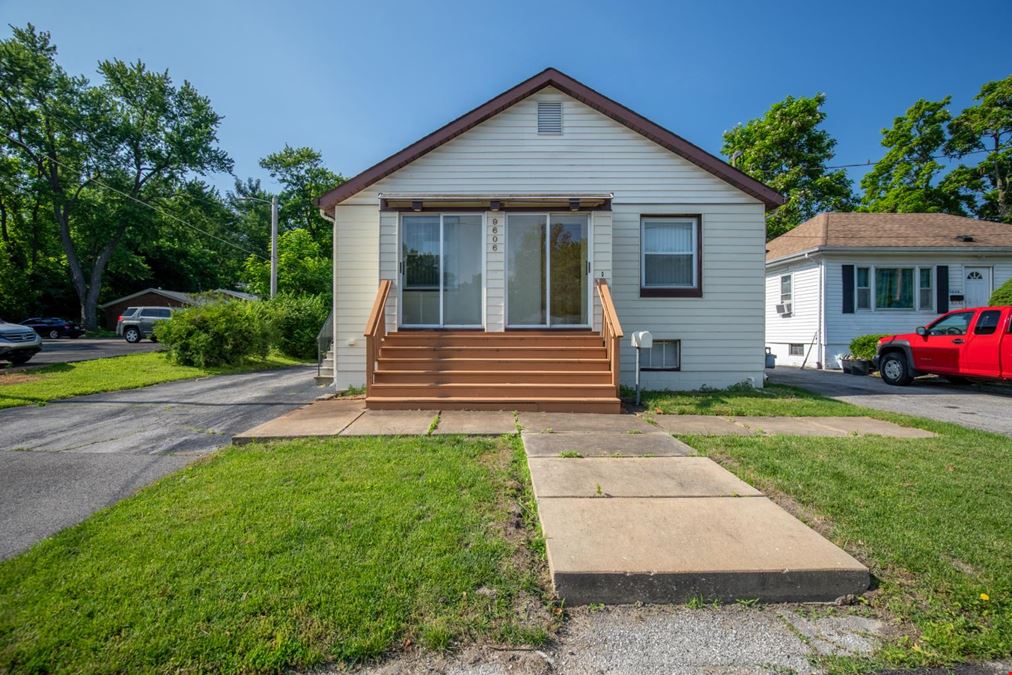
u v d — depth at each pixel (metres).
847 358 13.31
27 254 35.41
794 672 2.09
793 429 6.07
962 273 14.55
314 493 3.76
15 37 29.30
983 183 24.77
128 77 32.28
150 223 33.62
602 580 2.57
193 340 13.28
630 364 9.44
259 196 46.06
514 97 9.38
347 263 9.38
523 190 9.45
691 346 9.44
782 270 16.62
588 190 9.45
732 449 4.98
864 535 3.12
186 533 3.08
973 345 9.28
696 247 9.52
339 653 2.12
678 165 9.46
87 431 6.21
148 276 39.94
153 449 5.36
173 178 34.88
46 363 13.20
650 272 9.60
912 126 24.86
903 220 16.50
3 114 28.94
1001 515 3.39
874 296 14.65
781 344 16.72
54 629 2.21
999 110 23.12
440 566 2.74
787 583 2.59
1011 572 2.73
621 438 5.45
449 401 7.13
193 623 2.26
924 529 3.20
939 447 5.09
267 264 27.19
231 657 2.07
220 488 3.87
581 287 8.88
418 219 8.91
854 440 5.40
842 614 2.48
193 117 34.69
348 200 9.43
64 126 30.30
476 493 3.78
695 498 3.64
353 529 3.15
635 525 3.17
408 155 9.33
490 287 8.70
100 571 2.67
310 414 6.80
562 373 7.45
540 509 3.44
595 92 9.38
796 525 3.19
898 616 2.44
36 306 33.53
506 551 2.95
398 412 6.95
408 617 2.35
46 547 2.93
